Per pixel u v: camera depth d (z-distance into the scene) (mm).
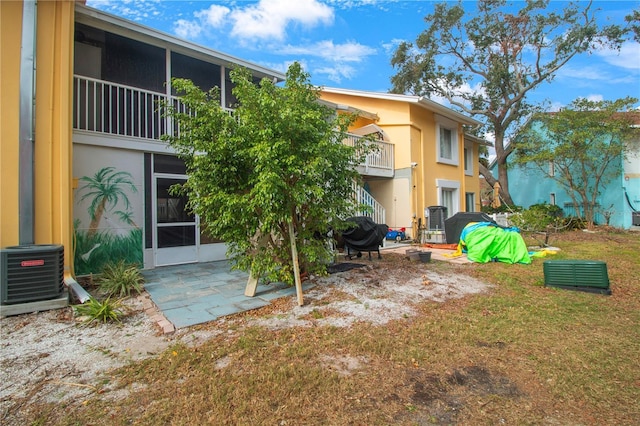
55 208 5805
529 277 6816
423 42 18969
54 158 5824
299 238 5543
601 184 16266
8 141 5438
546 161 15891
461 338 3922
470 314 4738
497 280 6578
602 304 5195
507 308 5000
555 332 4117
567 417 2543
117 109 7305
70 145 5988
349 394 2822
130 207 7422
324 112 5727
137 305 5082
